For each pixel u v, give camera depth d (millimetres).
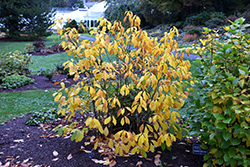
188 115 2537
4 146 2887
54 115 3918
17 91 6562
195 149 2340
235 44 2402
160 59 2248
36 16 25938
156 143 2383
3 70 7762
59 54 15273
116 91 2918
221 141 2199
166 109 2271
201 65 2662
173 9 23062
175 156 2643
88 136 3121
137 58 2680
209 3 21844
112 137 2844
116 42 2475
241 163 2053
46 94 6184
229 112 1998
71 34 2635
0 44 21953
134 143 2322
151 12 24906
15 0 24812
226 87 2104
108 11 24281
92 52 2311
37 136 3188
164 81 2186
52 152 2729
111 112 3062
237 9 22766
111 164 2434
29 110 4770
